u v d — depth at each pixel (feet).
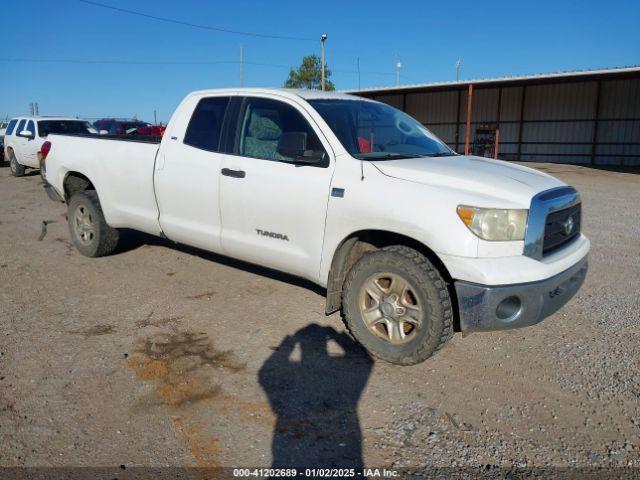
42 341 13.89
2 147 67.72
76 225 21.68
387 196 12.55
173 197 17.44
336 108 15.24
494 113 91.61
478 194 11.91
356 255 14.24
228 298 17.20
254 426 10.39
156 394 11.43
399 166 13.19
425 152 15.66
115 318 15.53
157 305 16.57
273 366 12.76
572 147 84.79
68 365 12.61
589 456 9.63
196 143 16.96
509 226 11.57
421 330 12.20
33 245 24.21
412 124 17.47
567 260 12.54
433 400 11.40
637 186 51.03
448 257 11.62
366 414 10.87
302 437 10.09
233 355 13.29
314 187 13.87
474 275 11.35
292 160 14.62
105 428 10.23
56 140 22.24
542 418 10.78
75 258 21.88
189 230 17.24
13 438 9.86
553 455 9.66
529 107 87.76
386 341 12.83
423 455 9.64
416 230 12.02
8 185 48.91
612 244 25.07
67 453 9.50
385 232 13.12
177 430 10.21
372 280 12.91
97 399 11.19
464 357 13.33
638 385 11.98
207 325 15.08
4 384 11.68
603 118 81.46
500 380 12.23
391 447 9.86
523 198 11.87
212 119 16.79
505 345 13.99
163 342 13.96
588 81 79.30
